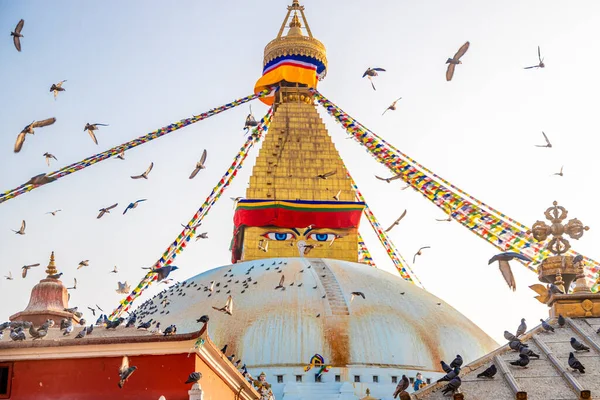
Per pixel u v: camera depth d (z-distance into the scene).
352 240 43.38
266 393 27.03
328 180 45.00
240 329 33.59
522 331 21.16
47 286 23.97
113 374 19.59
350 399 31.16
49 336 20.61
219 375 21.25
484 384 15.86
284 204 43.09
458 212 36.44
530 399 15.06
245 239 42.84
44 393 19.58
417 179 39.25
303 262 38.38
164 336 19.59
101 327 21.38
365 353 32.78
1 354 19.89
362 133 44.72
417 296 37.41
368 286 36.59
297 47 51.47
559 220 19.59
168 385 19.31
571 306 18.14
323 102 49.44
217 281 37.31
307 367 31.94
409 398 15.77
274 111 50.56
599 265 33.81
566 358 16.41
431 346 33.94
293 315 34.00
